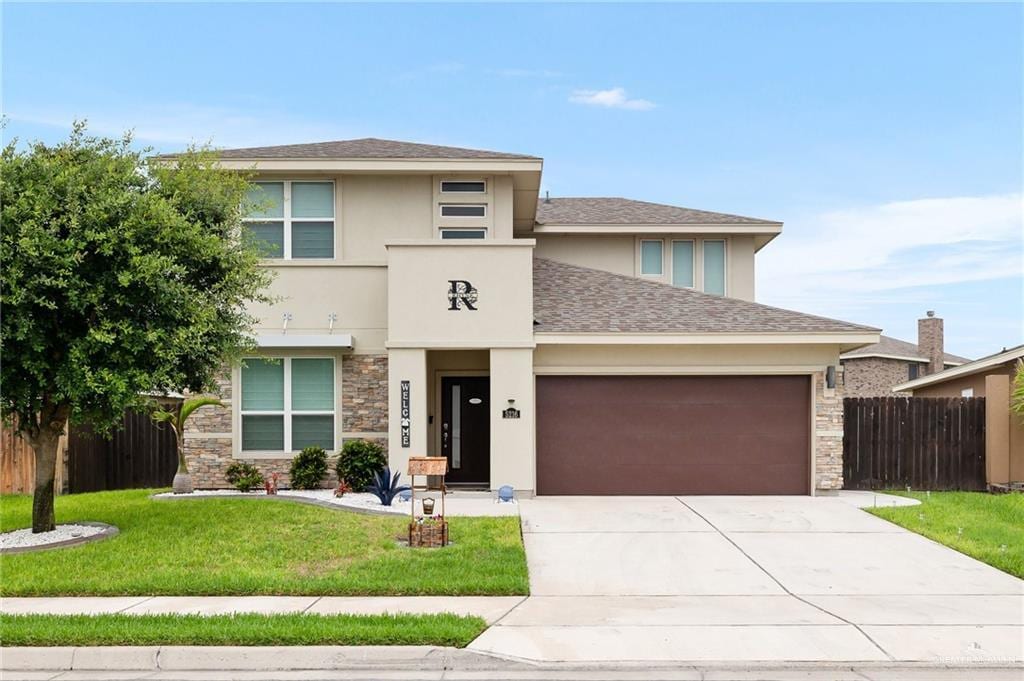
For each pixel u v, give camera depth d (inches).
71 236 408.2
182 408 602.5
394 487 556.4
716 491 637.3
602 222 832.9
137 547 427.2
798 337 622.5
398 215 664.4
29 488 653.3
